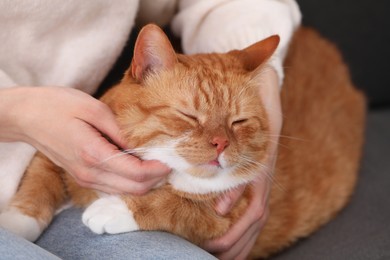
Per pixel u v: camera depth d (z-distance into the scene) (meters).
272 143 1.55
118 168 1.24
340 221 1.99
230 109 1.41
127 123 1.33
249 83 1.48
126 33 1.60
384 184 2.15
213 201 1.45
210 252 1.50
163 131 1.33
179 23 1.87
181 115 1.35
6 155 1.43
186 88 1.37
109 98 1.42
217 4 1.83
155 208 1.39
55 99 1.27
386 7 2.58
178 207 1.42
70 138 1.24
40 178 1.48
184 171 1.38
